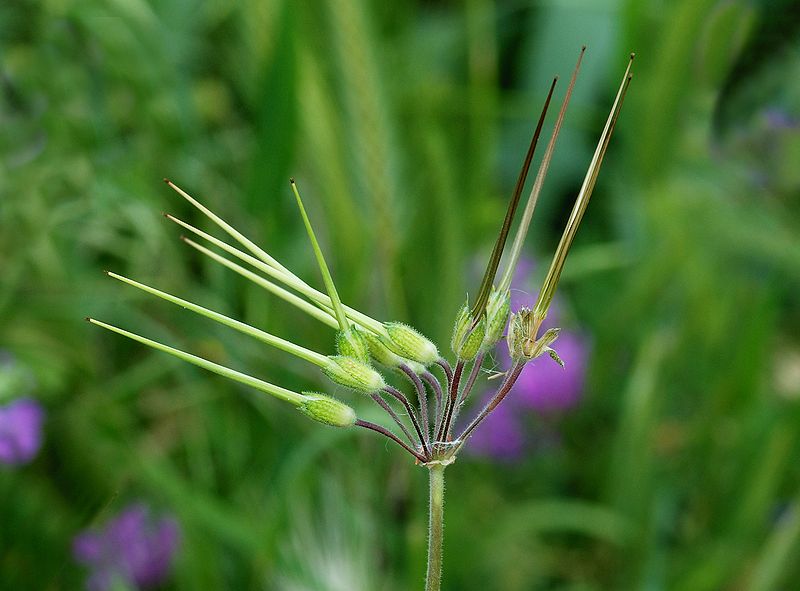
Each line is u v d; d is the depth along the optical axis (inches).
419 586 13.1
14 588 14.0
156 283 16.8
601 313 19.3
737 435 16.6
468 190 17.9
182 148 17.9
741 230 17.1
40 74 17.6
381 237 15.8
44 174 16.6
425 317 15.8
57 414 15.4
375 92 15.7
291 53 15.2
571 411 18.0
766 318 16.6
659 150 17.4
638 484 15.7
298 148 16.6
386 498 15.1
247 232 17.0
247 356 16.2
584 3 21.0
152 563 15.0
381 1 19.2
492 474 17.8
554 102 21.7
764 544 15.9
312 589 14.1
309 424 15.9
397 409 15.0
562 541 16.9
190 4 19.1
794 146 18.4
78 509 14.4
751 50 18.1
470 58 19.6
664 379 16.8
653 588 15.5
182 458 16.7
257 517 15.5
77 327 16.8
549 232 21.7
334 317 9.3
